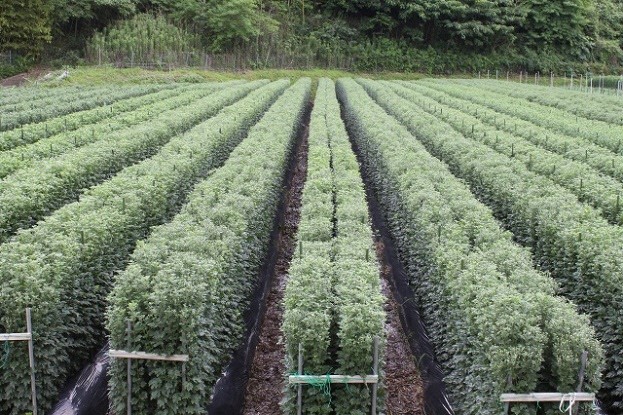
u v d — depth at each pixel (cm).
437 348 1177
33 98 3578
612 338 1057
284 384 1031
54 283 1019
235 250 1247
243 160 1894
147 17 5725
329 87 4903
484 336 901
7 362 954
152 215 1547
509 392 829
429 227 1345
